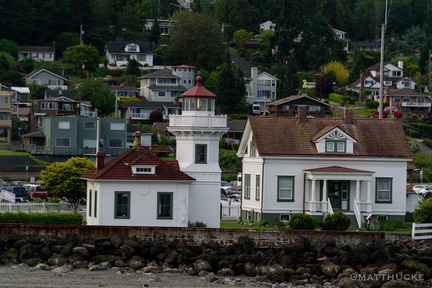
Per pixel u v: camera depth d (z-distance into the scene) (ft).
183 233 590.96
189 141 647.56
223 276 554.46
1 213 630.74
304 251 595.47
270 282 544.62
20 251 567.18
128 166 620.49
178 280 533.14
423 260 583.99
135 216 613.93
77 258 565.12
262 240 596.29
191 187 643.45
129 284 513.86
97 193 615.16
